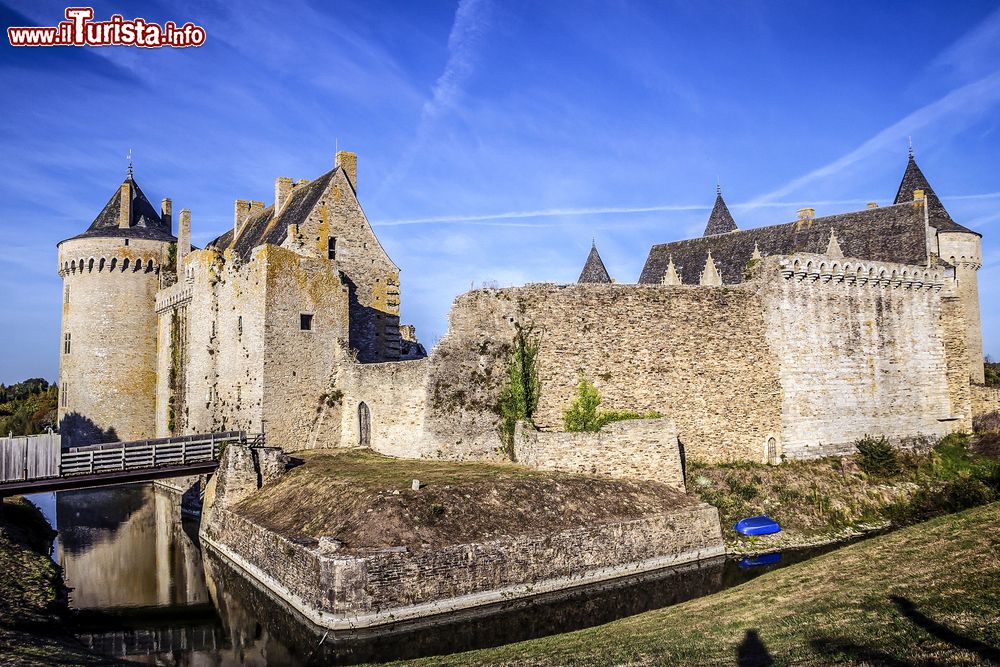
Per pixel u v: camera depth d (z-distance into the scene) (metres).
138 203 58.00
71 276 55.22
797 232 48.09
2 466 30.20
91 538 35.19
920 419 39.38
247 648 20.95
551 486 27.45
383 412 36.62
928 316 40.28
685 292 35.28
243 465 31.67
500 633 20.92
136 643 21.36
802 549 29.55
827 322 37.16
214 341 42.78
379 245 45.66
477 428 33.31
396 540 22.44
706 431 34.69
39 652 16.84
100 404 53.59
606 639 16.83
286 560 23.98
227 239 56.09
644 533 26.89
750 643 14.43
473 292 34.56
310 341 38.81
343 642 20.44
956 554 17.83
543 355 33.88
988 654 11.57
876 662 12.06
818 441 36.22
